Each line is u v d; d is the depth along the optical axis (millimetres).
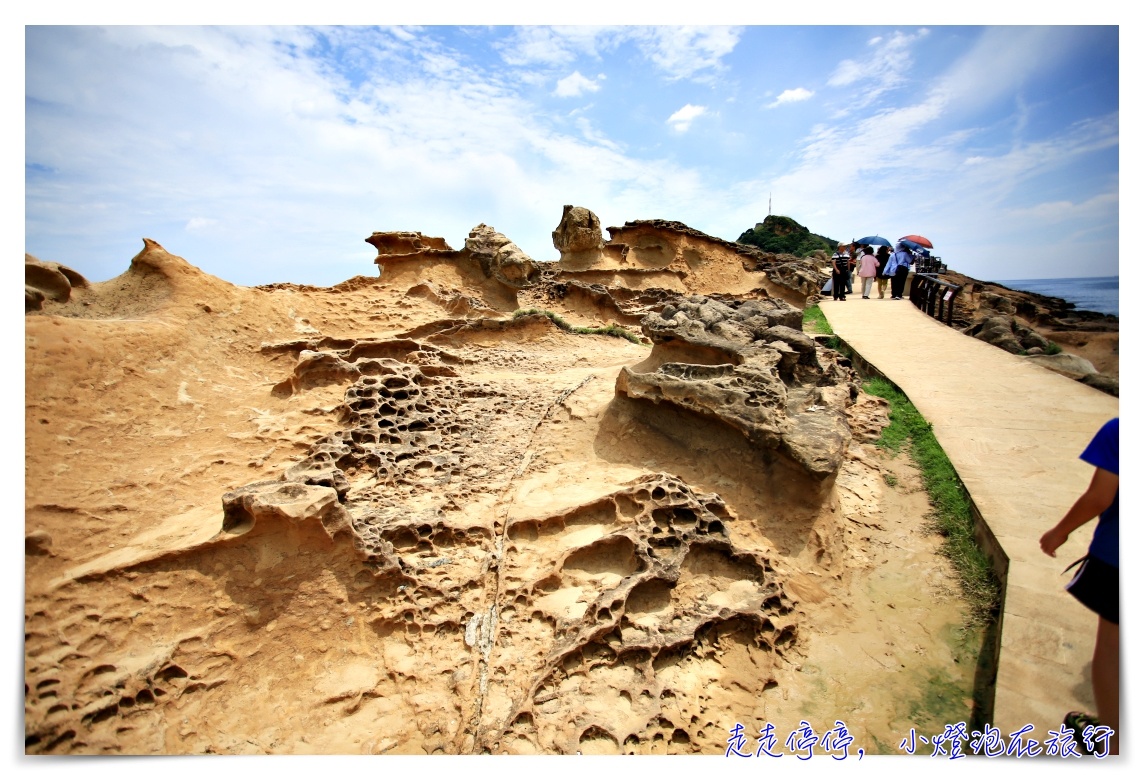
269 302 10992
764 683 4828
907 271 21766
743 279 26422
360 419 8141
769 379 7461
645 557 5473
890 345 13492
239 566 4945
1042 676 4176
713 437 7312
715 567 5820
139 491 6020
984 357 11969
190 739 4023
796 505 6500
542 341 14578
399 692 4414
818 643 5285
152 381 7668
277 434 7770
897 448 8438
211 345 9195
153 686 4160
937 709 4551
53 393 6395
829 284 28750
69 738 3844
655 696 4426
